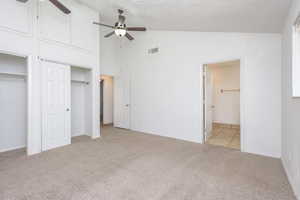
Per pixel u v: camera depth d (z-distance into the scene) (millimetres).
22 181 2127
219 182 2123
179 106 4293
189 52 4066
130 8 3432
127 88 5629
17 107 3463
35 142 3174
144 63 5082
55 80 3523
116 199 1767
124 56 5695
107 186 2023
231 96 5840
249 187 2008
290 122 2146
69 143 3844
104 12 4344
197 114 3975
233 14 2465
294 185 1898
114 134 4875
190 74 4059
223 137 4559
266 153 3064
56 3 2520
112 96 6770
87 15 4102
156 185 2051
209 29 3490
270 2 1958
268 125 3029
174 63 4359
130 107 5551
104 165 2645
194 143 3924
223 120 6020
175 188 1984
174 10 2846
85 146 3668
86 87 4613
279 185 2053
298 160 1757
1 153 3154
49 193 1870
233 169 2504
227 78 5910
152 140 4191
